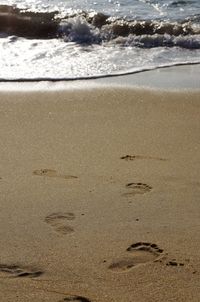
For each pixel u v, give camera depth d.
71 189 4.57
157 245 3.69
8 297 3.11
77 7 13.75
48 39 11.47
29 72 8.95
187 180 4.80
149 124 6.56
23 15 12.59
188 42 11.29
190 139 6.00
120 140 5.91
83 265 3.44
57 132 6.15
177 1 14.66
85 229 3.90
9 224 3.96
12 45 10.77
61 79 8.66
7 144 5.69
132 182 4.74
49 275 3.33
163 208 4.25
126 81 8.70
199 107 7.36
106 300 3.09
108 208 4.23
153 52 10.75
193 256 3.55
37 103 7.38
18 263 3.46
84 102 7.49
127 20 12.47
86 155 5.41
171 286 3.23
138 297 3.12
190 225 3.98
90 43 11.30
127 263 3.47
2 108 7.09
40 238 3.77
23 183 4.67
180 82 8.65
